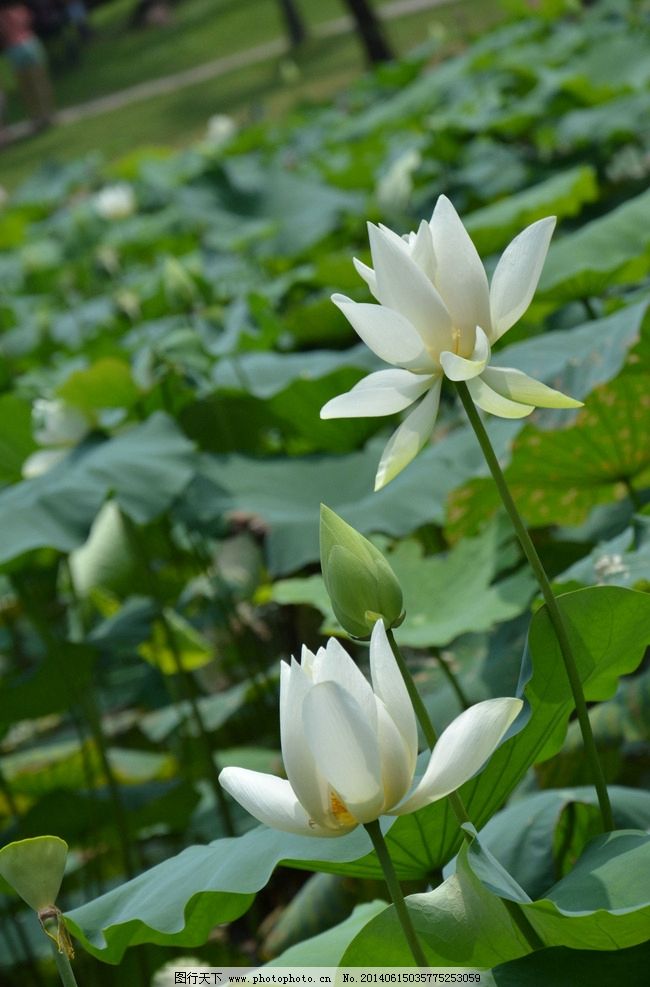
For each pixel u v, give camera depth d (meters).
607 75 8.60
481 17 22.33
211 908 1.76
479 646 3.20
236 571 5.00
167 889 1.79
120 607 5.44
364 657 4.14
